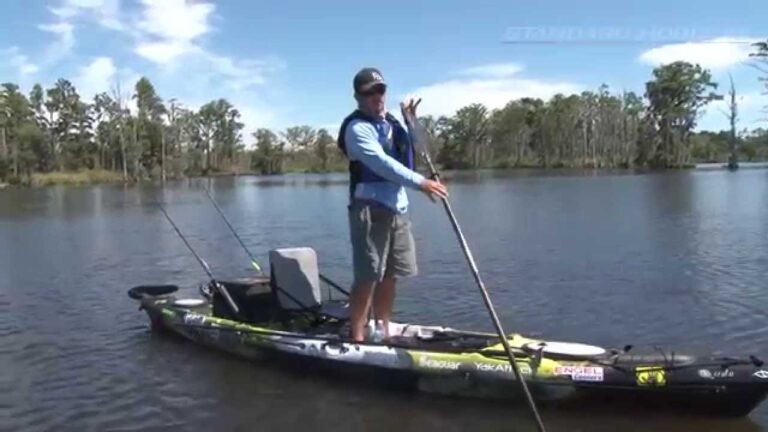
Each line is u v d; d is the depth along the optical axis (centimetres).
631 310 958
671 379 546
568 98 11581
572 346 604
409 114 560
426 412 586
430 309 995
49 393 666
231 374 693
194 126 12125
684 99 9931
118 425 584
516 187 4981
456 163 12262
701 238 1712
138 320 952
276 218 2786
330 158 13575
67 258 1658
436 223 2277
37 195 5703
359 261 622
